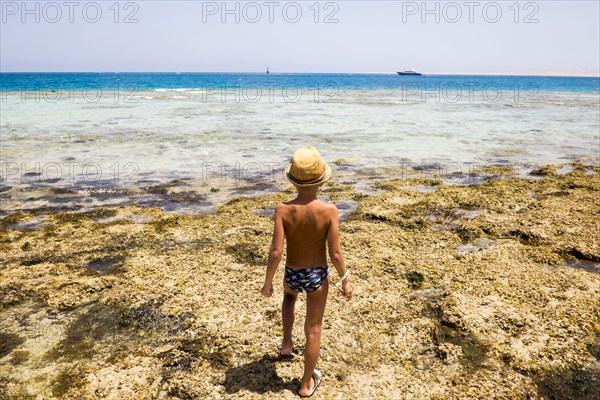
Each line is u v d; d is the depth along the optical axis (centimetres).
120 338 464
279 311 504
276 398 379
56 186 1067
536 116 2631
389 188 1070
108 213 874
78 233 755
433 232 769
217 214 878
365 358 432
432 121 2333
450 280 588
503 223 798
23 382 397
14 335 468
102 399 378
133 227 780
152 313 505
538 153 1538
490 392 387
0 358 430
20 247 697
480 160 1414
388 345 452
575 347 449
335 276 586
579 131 2038
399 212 861
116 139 1661
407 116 2547
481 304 524
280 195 992
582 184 1057
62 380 400
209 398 379
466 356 438
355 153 1495
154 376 407
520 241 741
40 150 1448
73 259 654
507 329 480
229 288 557
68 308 520
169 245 702
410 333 473
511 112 2859
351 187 1078
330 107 3052
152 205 939
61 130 1822
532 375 412
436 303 532
